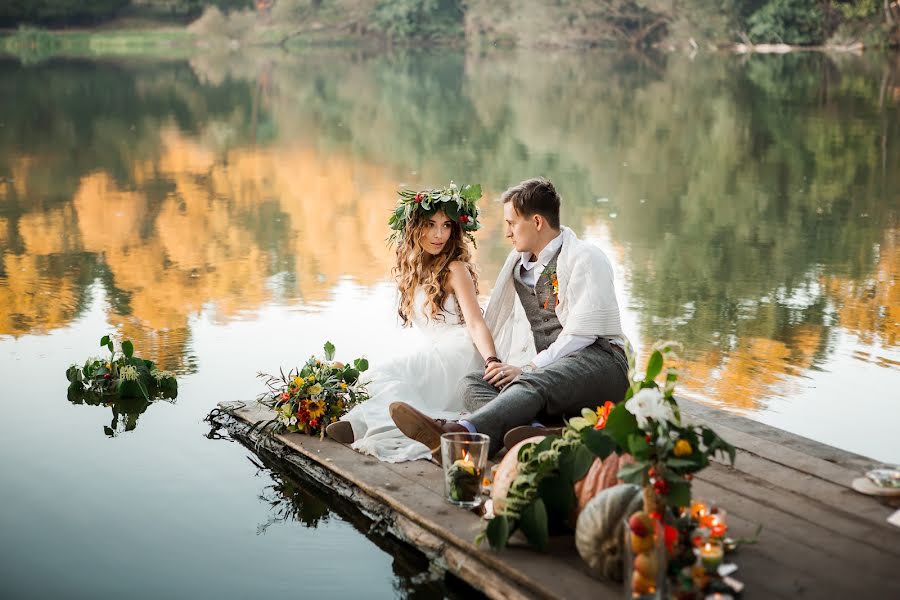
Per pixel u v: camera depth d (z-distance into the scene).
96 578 2.36
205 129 13.55
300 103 16.94
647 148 11.52
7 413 3.54
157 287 5.70
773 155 10.74
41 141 12.19
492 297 3.35
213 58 29.17
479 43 35.19
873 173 9.51
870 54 28.36
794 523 2.36
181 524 2.65
